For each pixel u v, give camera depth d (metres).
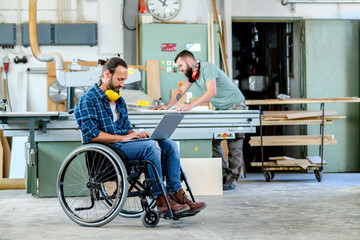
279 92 10.17
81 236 3.29
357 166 8.89
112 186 4.70
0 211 4.48
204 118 5.40
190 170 5.45
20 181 6.41
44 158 5.36
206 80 5.50
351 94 8.95
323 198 5.15
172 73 7.86
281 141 7.34
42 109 7.78
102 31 7.95
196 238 3.17
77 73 5.35
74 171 5.36
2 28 7.67
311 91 8.85
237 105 5.78
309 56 8.84
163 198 3.60
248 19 8.73
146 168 3.55
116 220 3.94
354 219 3.85
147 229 3.52
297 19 8.84
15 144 7.36
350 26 8.94
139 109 5.65
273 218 3.92
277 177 7.89
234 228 3.51
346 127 8.86
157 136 3.67
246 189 6.07
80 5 7.92
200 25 7.96
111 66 3.72
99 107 3.71
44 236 3.31
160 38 7.86
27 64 7.80
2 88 7.73
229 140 5.98
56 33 7.77
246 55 10.99
